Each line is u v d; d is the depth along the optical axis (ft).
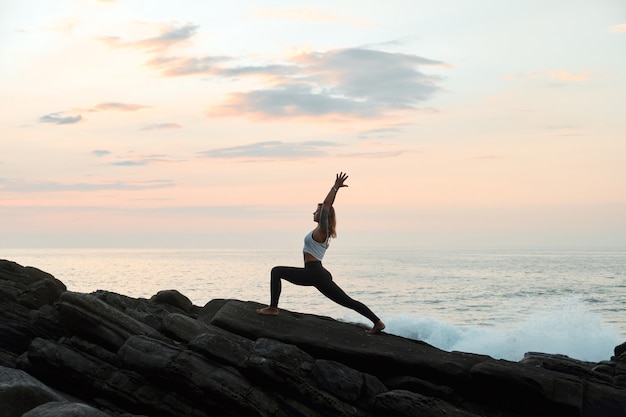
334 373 31.14
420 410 29.48
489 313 177.37
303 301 202.39
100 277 333.01
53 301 48.55
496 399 31.58
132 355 30.73
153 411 30.68
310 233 34.94
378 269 479.41
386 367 32.99
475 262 645.10
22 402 26.32
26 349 42.65
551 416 30.81
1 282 50.78
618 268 473.26
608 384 32.76
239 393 29.14
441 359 32.45
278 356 31.35
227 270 449.06
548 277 358.43
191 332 34.30
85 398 34.06
